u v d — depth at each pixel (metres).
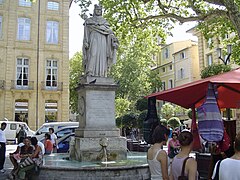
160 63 53.41
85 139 10.09
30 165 8.83
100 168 8.03
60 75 35.84
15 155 9.70
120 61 41.50
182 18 15.05
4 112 33.28
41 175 8.70
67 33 36.66
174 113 38.38
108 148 10.18
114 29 16.59
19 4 35.25
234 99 7.18
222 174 3.61
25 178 8.98
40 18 35.81
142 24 17.39
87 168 8.06
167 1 17.38
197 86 5.48
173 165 4.17
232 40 18.33
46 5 36.22
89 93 10.70
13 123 27.70
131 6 16.31
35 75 34.94
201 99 7.12
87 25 11.29
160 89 50.47
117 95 41.06
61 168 8.30
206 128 4.85
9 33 34.50
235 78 5.10
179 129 23.06
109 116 10.78
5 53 34.19
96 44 11.16
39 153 9.16
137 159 10.38
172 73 48.12
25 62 35.00
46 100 35.12
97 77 10.91
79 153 10.05
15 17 34.91
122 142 10.38
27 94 34.38
